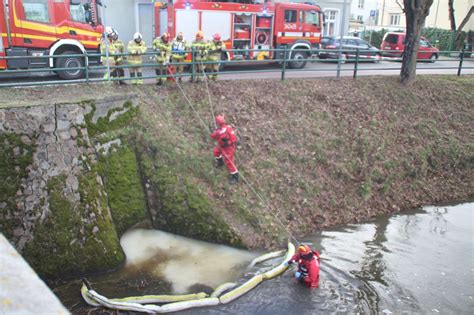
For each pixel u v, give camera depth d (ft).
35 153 30.14
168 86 44.14
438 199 43.86
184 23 57.41
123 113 37.01
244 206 35.88
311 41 67.15
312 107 47.42
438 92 55.88
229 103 44.14
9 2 44.80
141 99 40.55
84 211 31.01
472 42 114.42
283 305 27.58
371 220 39.45
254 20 62.13
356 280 30.60
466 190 45.57
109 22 73.15
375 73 66.95
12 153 29.43
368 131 46.93
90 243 30.66
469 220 40.24
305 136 44.04
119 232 33.88
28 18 45.88
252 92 46.57
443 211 41.75
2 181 29.01
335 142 44.70
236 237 33.76
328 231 37.24
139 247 33.32
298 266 30.14
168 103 42.06
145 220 35.50
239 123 42.52
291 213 37.73
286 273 31.09
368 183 42.50
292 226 36.83
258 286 29.43
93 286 29.30
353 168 43.32
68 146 31.55
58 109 31.24
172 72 45.65
